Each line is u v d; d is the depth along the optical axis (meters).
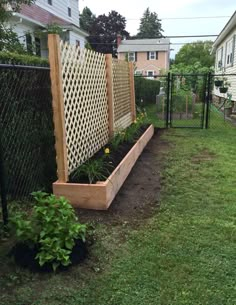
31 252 2.57
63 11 17.14
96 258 2.65
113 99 5.89
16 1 6.83
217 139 7.68
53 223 2.60
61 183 3.68
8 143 3.30
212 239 2.96
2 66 2.78
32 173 3.78
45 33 11.37
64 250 2.50
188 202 3.83
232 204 3.77
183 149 6.64
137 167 5.33
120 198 3.96
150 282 2.36
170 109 9.75
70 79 3.89
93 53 4.84
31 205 3.57
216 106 15.97
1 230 2.96
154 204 3.77
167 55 38.56
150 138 7.78
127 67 7.61
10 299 2.18
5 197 2.99
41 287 2.30
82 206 3.64
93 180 3.77
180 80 12.31
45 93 3.97
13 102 3.32
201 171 5.05
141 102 12.69
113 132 5.85
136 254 2.72
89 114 4.69
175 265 2.56
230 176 4.80
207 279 2.39
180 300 2.18
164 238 2.98
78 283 2.35
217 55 20.55
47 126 4.06
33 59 3.77
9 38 6.72
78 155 4.23
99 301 2.17
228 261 2.62
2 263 2.54
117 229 3.15
